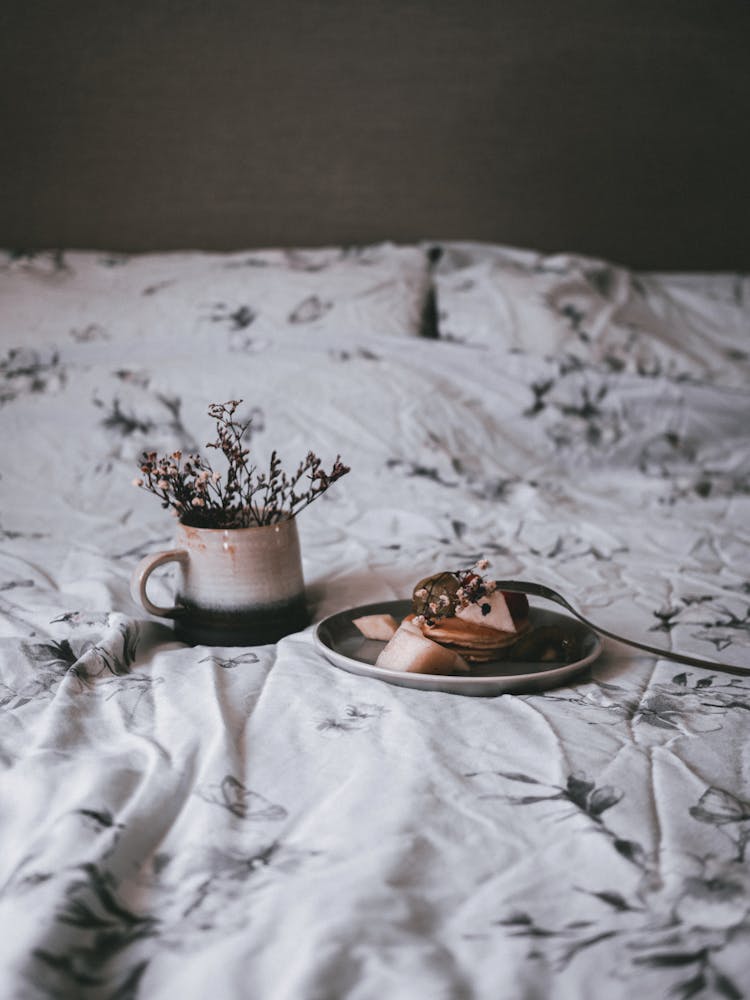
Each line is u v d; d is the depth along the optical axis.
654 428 1.44
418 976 0.60
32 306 1.48
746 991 0.59
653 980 0.60
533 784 0.73
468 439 1.38
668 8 1.88
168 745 0.76
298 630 0.94
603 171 1.94
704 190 1.96
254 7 1.82
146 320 1.47
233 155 1.87
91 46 1.80
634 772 0.74
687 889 0.65
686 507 1.32
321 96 1.87
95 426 1.33
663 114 1.92
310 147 1.89
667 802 0.71
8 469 1.28
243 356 1.41
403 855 0.67
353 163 1.90
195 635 0.93
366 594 1.02
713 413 1.45
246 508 0.95
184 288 1.52
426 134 1.90
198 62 1.83
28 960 0.59
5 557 1.08
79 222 1.87
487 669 0.87
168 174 1.87
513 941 0.62
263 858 0.67
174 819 0.70
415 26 1.86
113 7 1.79
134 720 0.80
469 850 0.68
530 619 0.96
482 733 0.77
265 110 1.86
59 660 0.87
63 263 1.62
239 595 0.92
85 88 1.82
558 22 1.87
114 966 0.61
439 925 0.64
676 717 0.81
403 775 0.73
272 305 1.49
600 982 0.60
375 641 0.91
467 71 1.88
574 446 1.42
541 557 1.13
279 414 1.35
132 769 0.73
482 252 1.82
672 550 1.17
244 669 0.87
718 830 0.69
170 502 0.94
